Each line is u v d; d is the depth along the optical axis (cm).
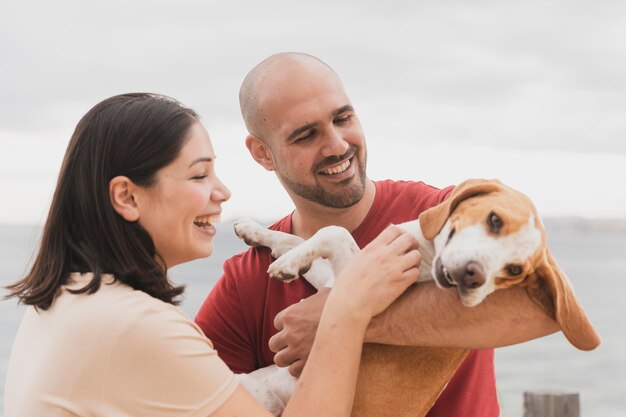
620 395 1695
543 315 226
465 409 276
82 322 195
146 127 213
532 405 452
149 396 192
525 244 218
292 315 252
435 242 239
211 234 232
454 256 218
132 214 212
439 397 276
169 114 217
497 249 217
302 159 282
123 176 211
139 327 192
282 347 255
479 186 233
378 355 247
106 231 210
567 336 218
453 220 229
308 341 247
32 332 209
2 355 2078
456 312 226
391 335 233
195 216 221
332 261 259
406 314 231
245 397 201
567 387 1769
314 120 277
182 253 225
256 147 308
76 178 213
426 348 247
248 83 297
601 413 1539
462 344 229
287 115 281
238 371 295
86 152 213
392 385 247
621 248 11862
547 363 2047
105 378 190
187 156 217
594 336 216
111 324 192
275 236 291
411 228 250
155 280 213
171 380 193
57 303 206
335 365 214
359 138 285
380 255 230
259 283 291
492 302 225
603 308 3412
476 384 280
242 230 295
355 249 260
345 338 217
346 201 284
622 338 2481
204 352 199
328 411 209
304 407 209
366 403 246
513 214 220
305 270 259
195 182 220
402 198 293
